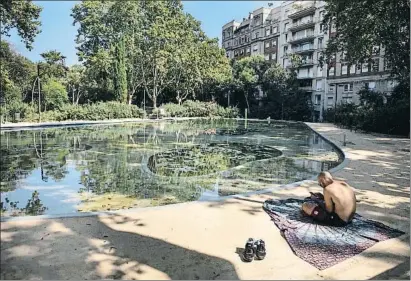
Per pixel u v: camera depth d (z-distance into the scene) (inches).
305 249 181.2
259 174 414.9
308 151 617.3
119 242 188.7
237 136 869.8
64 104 1445.6
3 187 339.9
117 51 1606.8
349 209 213.0
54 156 523.8
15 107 1171.3
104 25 1643.7
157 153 563.2
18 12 894.4
